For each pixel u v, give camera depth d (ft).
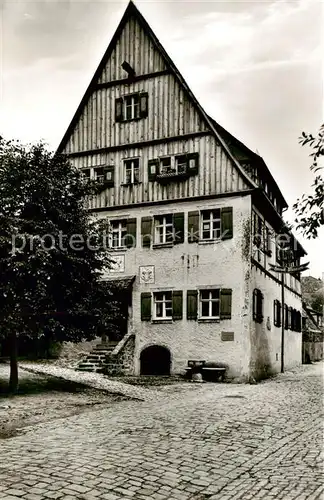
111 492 20.86
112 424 34.86
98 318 53.16
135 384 60.75
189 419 36.99
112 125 81.82
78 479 22.17
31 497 19.79
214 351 70.49
